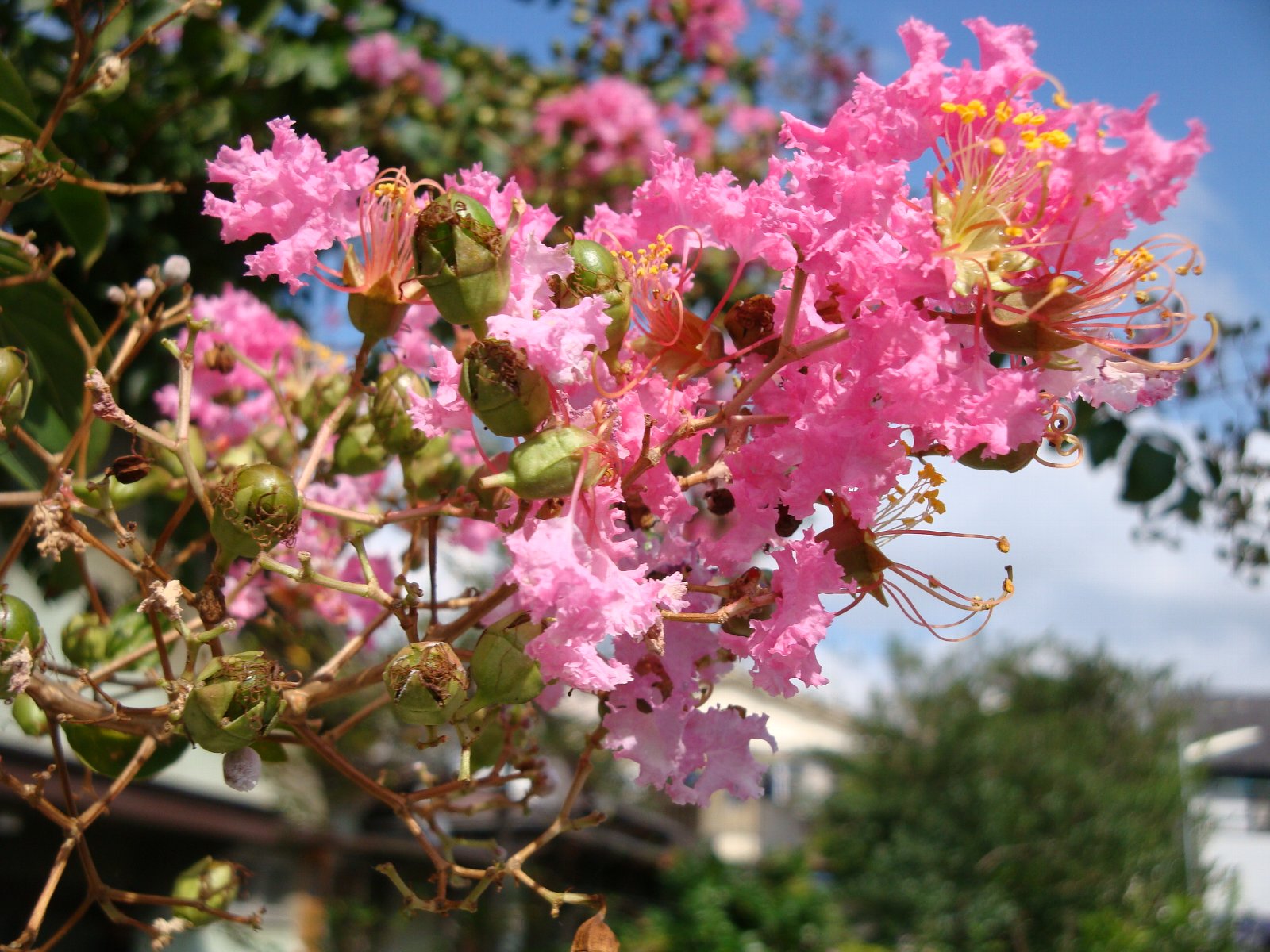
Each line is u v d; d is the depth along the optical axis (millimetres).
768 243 179
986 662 2820
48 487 207
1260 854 3340
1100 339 180
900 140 175
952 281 172
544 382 170
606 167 756
